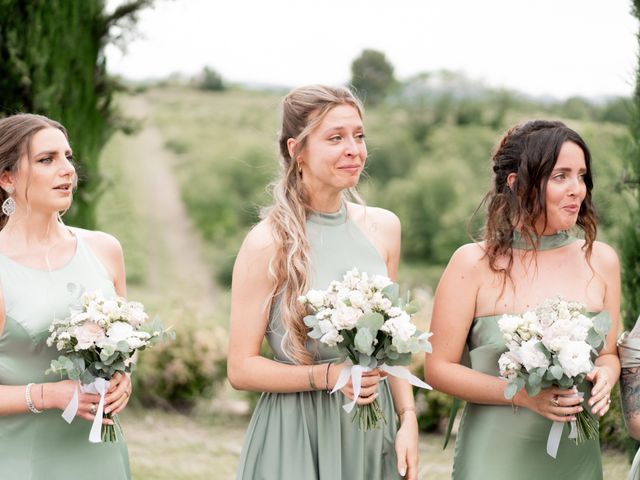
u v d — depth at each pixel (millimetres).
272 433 2938
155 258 22281
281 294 2912
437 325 3061
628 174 4453
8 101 5109
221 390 7969
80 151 5566
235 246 22953
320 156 2844
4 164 2869
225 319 10945
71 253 3035
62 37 5348
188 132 25875
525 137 2945
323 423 2906
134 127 6254
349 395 2709
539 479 2949
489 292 3006
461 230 21062
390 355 2648
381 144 22844
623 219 4516
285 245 2885
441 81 25156
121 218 22672
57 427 2895
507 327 2695
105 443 2990
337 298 2666
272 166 3180
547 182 2883
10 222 2959
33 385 2783
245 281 2912
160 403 7848
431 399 6727
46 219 2961
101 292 2852
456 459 3115
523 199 2938
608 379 2830
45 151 2855
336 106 2852
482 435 3006
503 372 2703
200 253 22734
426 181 21656
